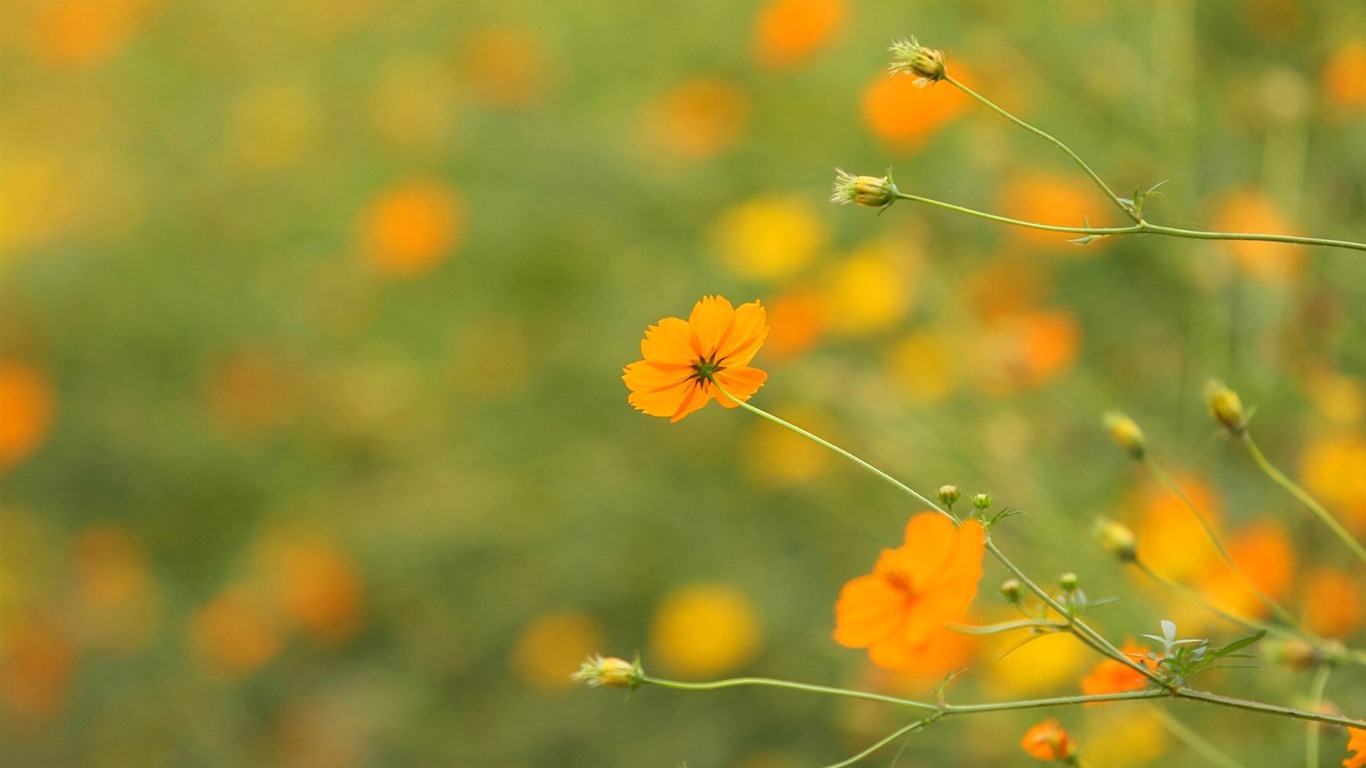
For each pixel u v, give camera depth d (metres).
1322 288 1.95
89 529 3.27
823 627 2.28
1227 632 1.79
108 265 3.75
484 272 3.22
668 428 2.71
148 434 3.34
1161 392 2.06
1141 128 2.23
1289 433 1.93
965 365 2.23
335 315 3.38
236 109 4.00
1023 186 2.22
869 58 2.67
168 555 3.20
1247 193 2.00
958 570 1.50
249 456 3.25
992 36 2.39
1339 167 2.06
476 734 2.56
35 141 4.17
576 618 2.56
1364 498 1.85
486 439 2.94
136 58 4.23
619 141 3.12
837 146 2.71
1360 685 1.77
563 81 3.40
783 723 2.26
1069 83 2.36
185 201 3.82
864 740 2.14
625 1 3.34
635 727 2.41
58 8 4.21
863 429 2.34
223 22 4.21
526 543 2.74
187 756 2.81
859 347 2.51
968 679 1.97
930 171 2.52
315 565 2.86
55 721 3.00
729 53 3.07
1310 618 1.79
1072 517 1.98
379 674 2.73
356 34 4.00
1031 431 2.03
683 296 2.76
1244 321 1.98
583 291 3.02
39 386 3.39
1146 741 1.83
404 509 2.90
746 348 1.53
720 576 2.46
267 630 2.85
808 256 2.57
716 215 2.89
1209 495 1.88
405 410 3.15
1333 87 2.02
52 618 3.10
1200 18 2.29
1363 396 1.92
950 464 2.10
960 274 2.36
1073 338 2.12
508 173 3.27
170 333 3.57
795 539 2.45
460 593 2.77
